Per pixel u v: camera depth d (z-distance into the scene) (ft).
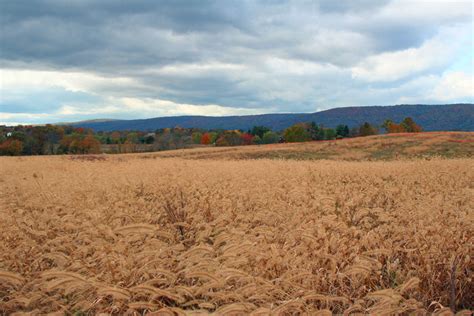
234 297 13.38
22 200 35.99
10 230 21.13
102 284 13.09
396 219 22.74
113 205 29.27
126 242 17.60
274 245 16.98
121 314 13.66
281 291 13.65
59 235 21.16
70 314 13.98
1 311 14.12
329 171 59.57
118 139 348.18
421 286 15.38
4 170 76.95
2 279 14.55
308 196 31.35
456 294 15.24
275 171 57.00
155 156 168.25
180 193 33.50
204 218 25.71
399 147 158.92
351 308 12.44
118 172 60.49
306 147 176.14
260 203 29.81
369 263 15.11
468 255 16.57
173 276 14.46
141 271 14.69
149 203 32.55
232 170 58.59
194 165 72.08
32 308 14.52
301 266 15.67
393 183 46.70
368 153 152.76
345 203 26.81
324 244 17.40
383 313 11.72
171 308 11.93
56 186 41.39
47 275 13.03
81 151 273.33
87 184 41.83
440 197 27.61
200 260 15.23
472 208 24.22
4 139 268.21
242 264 15.57
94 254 16.81
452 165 63.36
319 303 14.21
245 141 402.93
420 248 16.96
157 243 18.13
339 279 14.57
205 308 14.12
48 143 284.82
